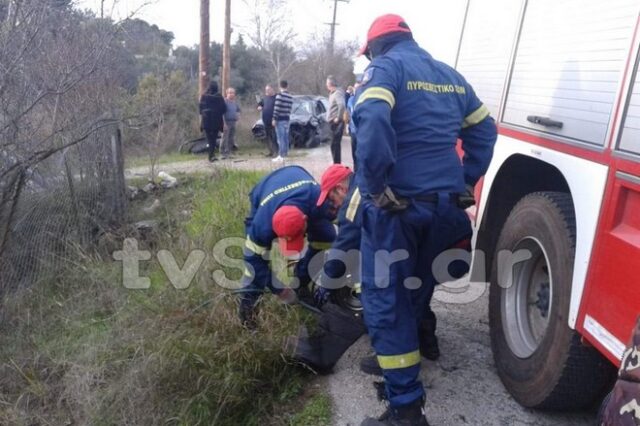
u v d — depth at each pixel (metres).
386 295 2.41
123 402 2.85
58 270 4.85
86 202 5.99
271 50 29.70
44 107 4.84
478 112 2.63
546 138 2.61
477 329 3.59
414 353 2.42
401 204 2.35
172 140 12.65
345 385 3.06
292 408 2.96
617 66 2.15
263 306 3.44
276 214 3.02
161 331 3.22
